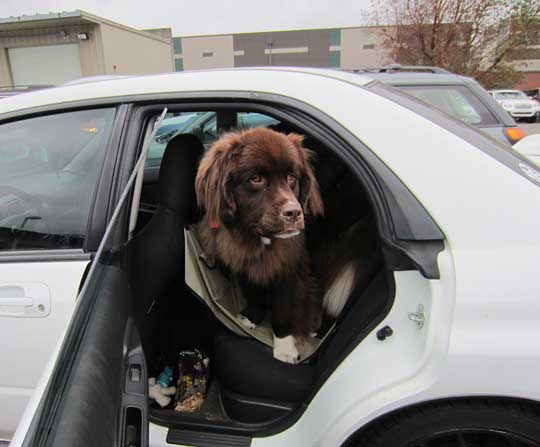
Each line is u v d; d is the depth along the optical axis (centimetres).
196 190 189
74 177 163
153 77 165
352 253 188
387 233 134
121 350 118
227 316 182
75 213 161
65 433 83
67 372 94
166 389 195
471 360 124
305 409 153
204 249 195
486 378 125
